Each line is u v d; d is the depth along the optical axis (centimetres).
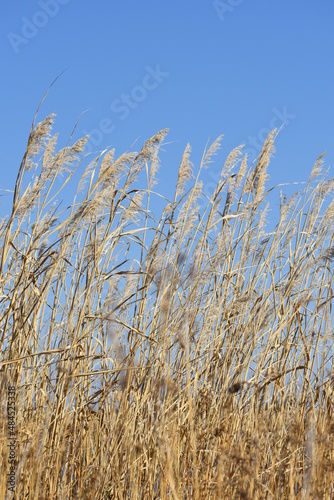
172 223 523
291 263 552
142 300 502
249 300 530
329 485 428
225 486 414
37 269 461
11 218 435
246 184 587
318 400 495
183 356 495
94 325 475
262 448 454
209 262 530
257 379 479
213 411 486
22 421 454
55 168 480
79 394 483
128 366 473
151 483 449
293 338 538
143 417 480
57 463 436
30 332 456
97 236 503
